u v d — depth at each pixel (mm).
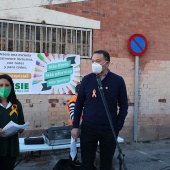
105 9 7336
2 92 3471
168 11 8055
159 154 6641
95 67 3256
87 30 7172
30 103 6617
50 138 4488
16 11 6410
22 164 5680
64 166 4199
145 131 7840
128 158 6297
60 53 6926
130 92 7664
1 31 6328
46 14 6715
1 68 6328
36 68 6645
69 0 6941
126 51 7602
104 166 3504
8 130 3316
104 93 3449
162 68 8023
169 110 8078
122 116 3537
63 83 6918
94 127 3449
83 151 3551
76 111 3664
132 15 7645
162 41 8016
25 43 6570
